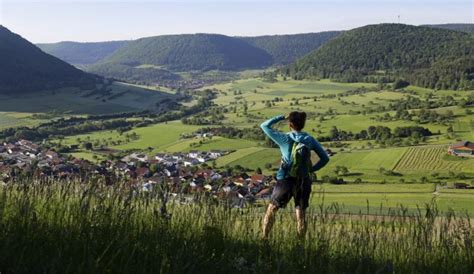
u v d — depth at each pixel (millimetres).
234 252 4625
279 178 5945
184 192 5477
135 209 5043
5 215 4602
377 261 4641
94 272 3520
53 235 4191
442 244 4984
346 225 5160
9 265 3582
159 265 3838
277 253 4656
